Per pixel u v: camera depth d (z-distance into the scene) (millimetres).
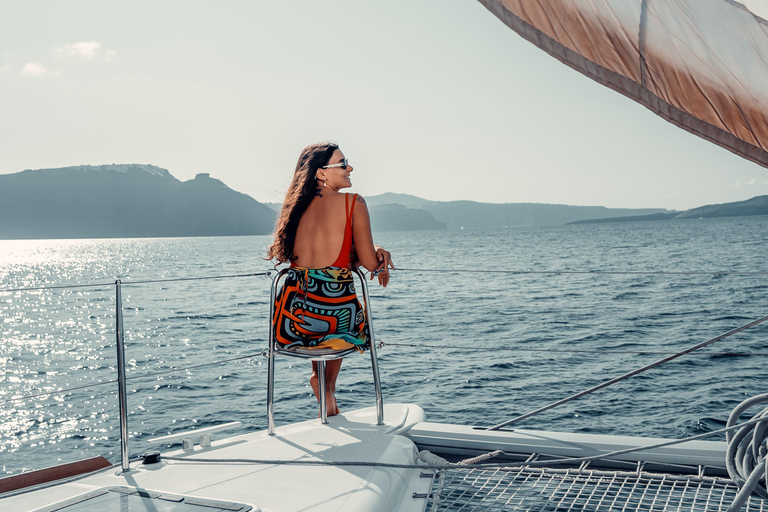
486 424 10336
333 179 2836
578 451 2395
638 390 11883
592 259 59969
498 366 14727
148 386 14398
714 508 1961
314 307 2699
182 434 2480
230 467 2260
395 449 2406
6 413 12680
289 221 2826
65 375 16859
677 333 19203
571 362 15008
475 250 90000
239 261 85250
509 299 31734
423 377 13797
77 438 10844
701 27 1025
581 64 1071
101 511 1861
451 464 2275
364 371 14625
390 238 196125
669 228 179750
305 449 2426
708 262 50406
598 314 24391
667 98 1060
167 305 37000
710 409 10500
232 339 21906
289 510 1870
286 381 14289
